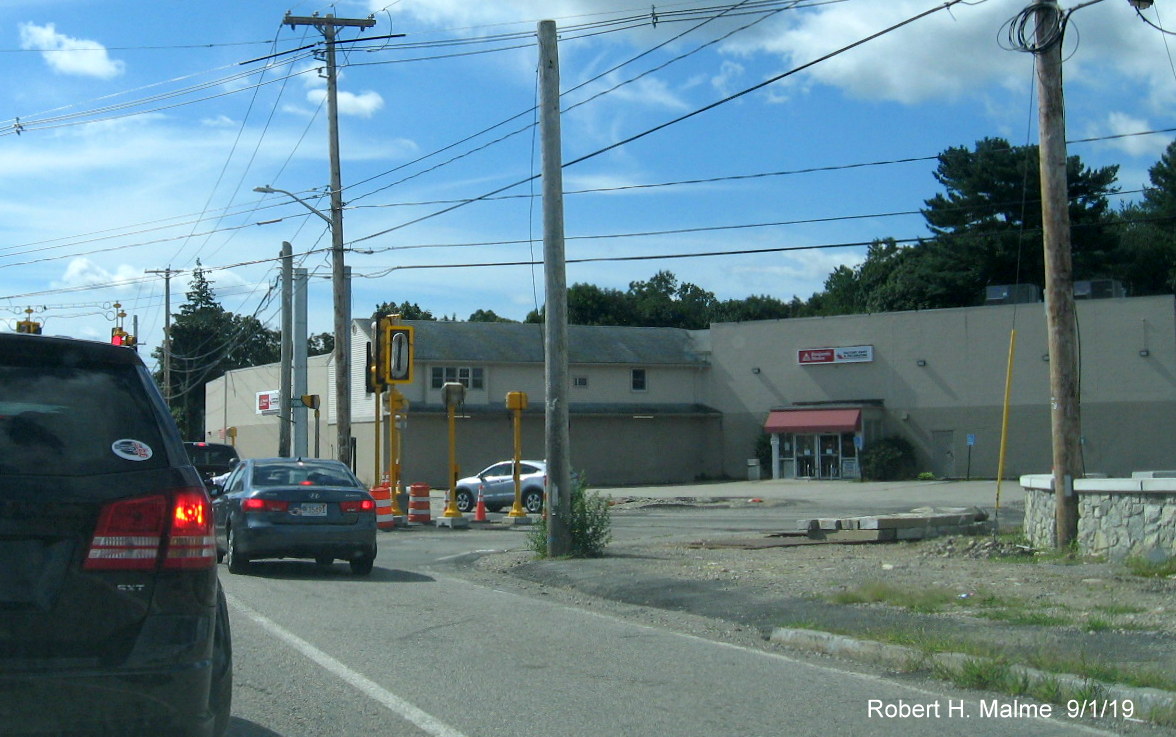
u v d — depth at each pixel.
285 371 35.66
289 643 9.59
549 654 9.25
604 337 55.47
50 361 4.71
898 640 9.10
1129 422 44.91
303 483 14.98
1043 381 46.78
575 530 16.78
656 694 7.73
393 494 26.52
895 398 49.69
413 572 15.91
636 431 53.59
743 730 6.78
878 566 14.65
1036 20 15.55
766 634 10.38
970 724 6.93
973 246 60.19
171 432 4.86
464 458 49.72
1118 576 13.01
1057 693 7.50
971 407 48.03
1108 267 60.06
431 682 8.06
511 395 27.50
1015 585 12.41
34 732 4.23
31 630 4.27
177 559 4.57
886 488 43.22
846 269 91.44
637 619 11.39
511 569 16.08
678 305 93.44
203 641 4.63
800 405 52.03
